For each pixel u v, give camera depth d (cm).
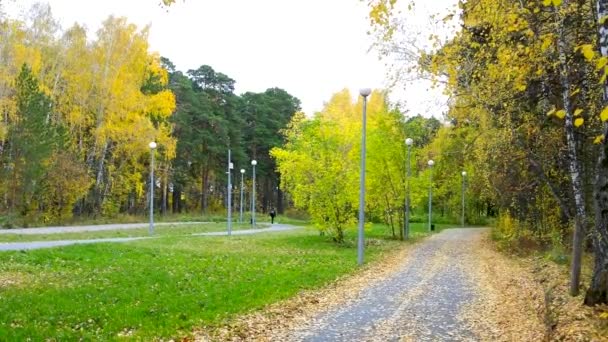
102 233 3003
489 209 5116
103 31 4081
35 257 1659
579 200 919
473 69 1077
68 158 4041
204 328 905
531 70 962
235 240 2834
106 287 1220
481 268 1861
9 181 3634
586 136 994
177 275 1455
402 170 3200
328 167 2748
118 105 4031
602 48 544
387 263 2008
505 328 938
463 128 1705
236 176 6912
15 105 3672
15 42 3778
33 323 855
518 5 883
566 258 1719
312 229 3906
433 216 5844
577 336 761
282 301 1179
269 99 7050
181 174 5891
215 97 6456
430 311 1102
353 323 988
